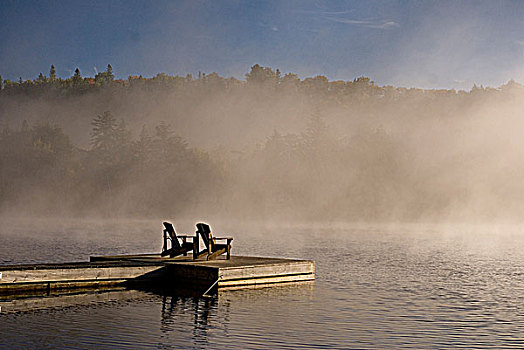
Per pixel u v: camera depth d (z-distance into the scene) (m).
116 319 12.31
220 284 16.66
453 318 13.11
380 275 21.41
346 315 13.25
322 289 17.34
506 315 13.53
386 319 12.88
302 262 18.97
